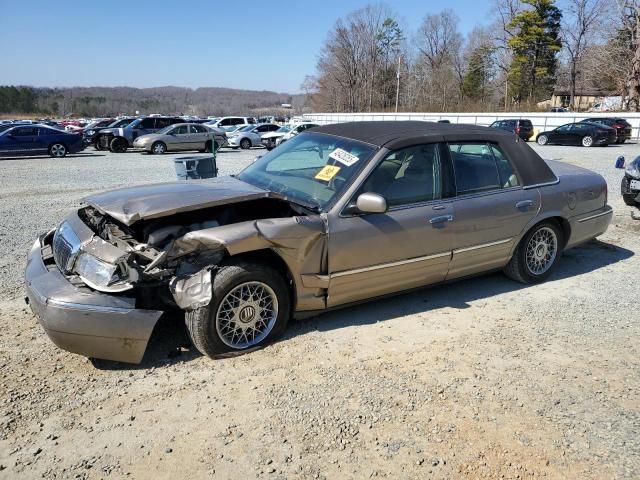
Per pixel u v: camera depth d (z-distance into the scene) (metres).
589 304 4.76
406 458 2.67
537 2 59.59
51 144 20.92
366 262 3.98
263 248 3.54
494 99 69.69
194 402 3.11
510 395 3.26
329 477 2.53
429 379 3.42
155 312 3.31
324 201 3.94
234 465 2.60
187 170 6.98
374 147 4.14
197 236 3.40
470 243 4.55
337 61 79.81
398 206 4.11
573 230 5.38
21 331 3.96
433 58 78.38
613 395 3.29
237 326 3.62
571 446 2.79
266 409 3.05
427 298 4.82
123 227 3.91
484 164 4.72
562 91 67.38
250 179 4.61
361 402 3.14
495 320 4.37
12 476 2.49
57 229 4.25
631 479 2.56
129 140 24.22
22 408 3.01
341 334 4.02
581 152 23.72
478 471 2.59
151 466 2.58
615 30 48.69
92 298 3.24
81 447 2.71
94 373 3.41
